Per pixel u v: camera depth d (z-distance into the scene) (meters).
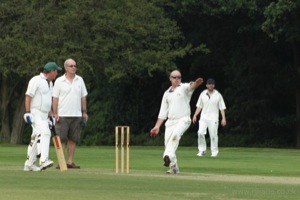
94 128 143.12
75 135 54.50
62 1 123.69
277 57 129.50
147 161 63.97
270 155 77.31
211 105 75.44
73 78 54.47
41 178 41.94
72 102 54.19
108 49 122.31
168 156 49.66
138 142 137.62
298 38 111.44
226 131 134.12
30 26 121.12
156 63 124.06
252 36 129.00
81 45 121.19
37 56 118.50
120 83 141.25
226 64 132.88
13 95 144.50
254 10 116.88
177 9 127.44
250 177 47.62
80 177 43.16
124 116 141.75
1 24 122.56
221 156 74.94
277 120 128.25
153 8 126.62
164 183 40.19
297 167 58.25
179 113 50.50
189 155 76.75
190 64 137.88
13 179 41.03
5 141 137.00
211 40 132.38
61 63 119.19
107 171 50.50
